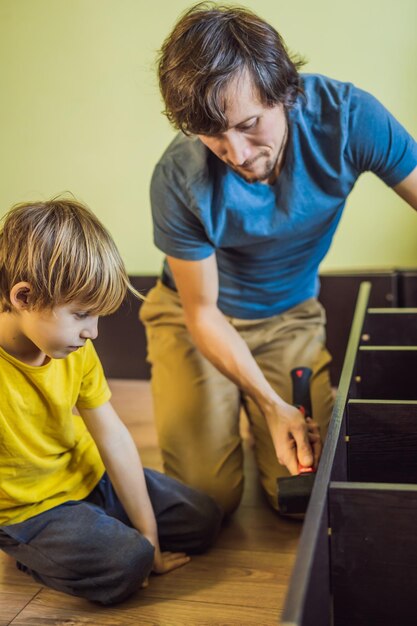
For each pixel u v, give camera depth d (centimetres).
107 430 141
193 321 160
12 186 297
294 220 152
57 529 138
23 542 139
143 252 294
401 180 146
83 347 137
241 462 174
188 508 153
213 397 175
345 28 264
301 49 268
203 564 151
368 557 97
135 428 222
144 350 262
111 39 278
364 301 187
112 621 134
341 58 267
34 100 289
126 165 288
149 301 190
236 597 140
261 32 121
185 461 171
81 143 290
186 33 121
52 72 285
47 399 133
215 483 168
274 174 147
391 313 182
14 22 283
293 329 183
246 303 178
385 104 267
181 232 153
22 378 130
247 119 122
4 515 138
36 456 137
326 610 94
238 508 175
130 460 142
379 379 153
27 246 117
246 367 153
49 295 117
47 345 122
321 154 144
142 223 292
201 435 172
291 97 128
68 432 140
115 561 134
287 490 123
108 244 122
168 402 177
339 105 141
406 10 258
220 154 129
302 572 76
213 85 117
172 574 148
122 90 282
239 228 153
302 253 166
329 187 148
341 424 114
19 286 118
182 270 157
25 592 145
